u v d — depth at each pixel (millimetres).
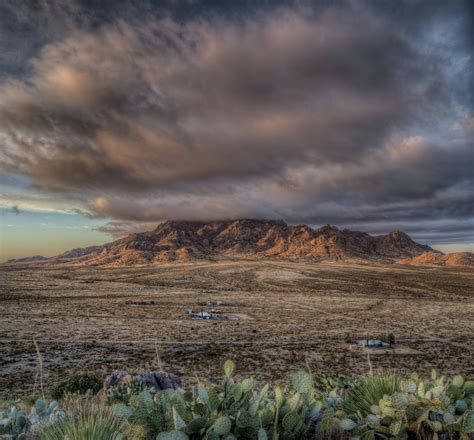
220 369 26609
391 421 2553
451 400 2754
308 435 2414
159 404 2285
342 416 2748
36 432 2824
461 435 2295
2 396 17219
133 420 2145
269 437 2133
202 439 1963
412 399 2771
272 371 26391
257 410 2287
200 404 2193
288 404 2293
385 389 3037
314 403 2514
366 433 2375
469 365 29484
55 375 23328
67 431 2373
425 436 2447
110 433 2346
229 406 2285
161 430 2148
